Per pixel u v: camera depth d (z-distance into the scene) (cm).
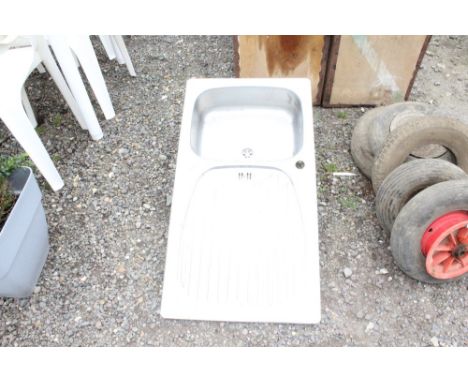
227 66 237
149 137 205
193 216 154
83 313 157
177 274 148
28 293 159
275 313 144
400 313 154
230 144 176
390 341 148
